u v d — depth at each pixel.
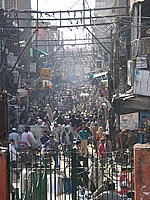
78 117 27.39
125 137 19.08
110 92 26.30
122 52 24.86
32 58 40.56
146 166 8.45
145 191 8.46
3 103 14.34
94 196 10.17
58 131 21.86
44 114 31.72
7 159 8.84
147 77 19.52
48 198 10.98
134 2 22.72
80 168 11.41
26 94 32.47
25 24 38.81
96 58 46.06
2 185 8.68
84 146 19.20
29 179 10.63
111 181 10.45
